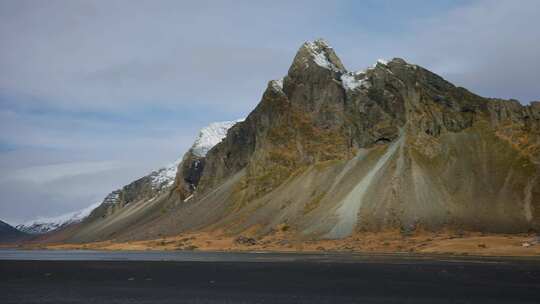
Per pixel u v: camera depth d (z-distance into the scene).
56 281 106.94
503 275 104.62
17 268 146.25
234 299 78.44
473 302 73.12
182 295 83.62
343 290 86.31
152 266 145.50
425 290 84.94
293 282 98.25
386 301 74.62
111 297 82.25
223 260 165.75
